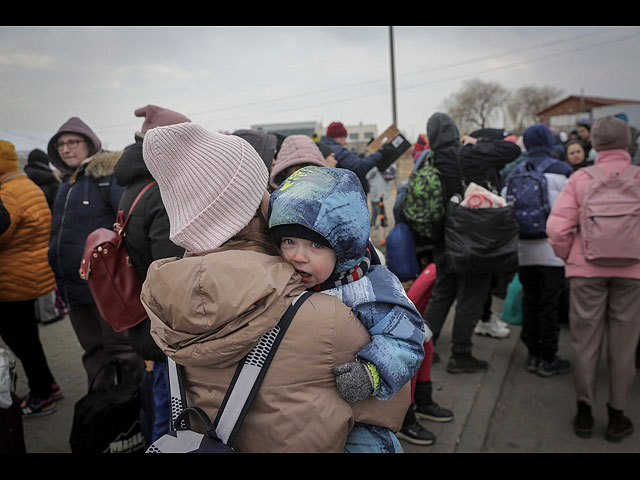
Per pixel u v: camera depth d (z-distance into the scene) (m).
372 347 1.01
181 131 1.04
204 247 1.03
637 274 2.44
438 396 3.12
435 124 3.14
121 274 1.88
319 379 0.99
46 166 4.74
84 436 2.00
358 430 1.13
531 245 3.27
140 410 2.11
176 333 0.95
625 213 2.35
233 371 0.99
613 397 2.61
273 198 1.05
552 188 3.21
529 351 3.54
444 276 3.36
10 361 1.96
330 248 1.02
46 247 2.94
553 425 2.82
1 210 2.60
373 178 8.84
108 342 2.61
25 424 2.91
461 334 3.39
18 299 2.84
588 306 2.59
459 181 3.13
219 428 0.98
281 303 0.95
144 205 1.82
